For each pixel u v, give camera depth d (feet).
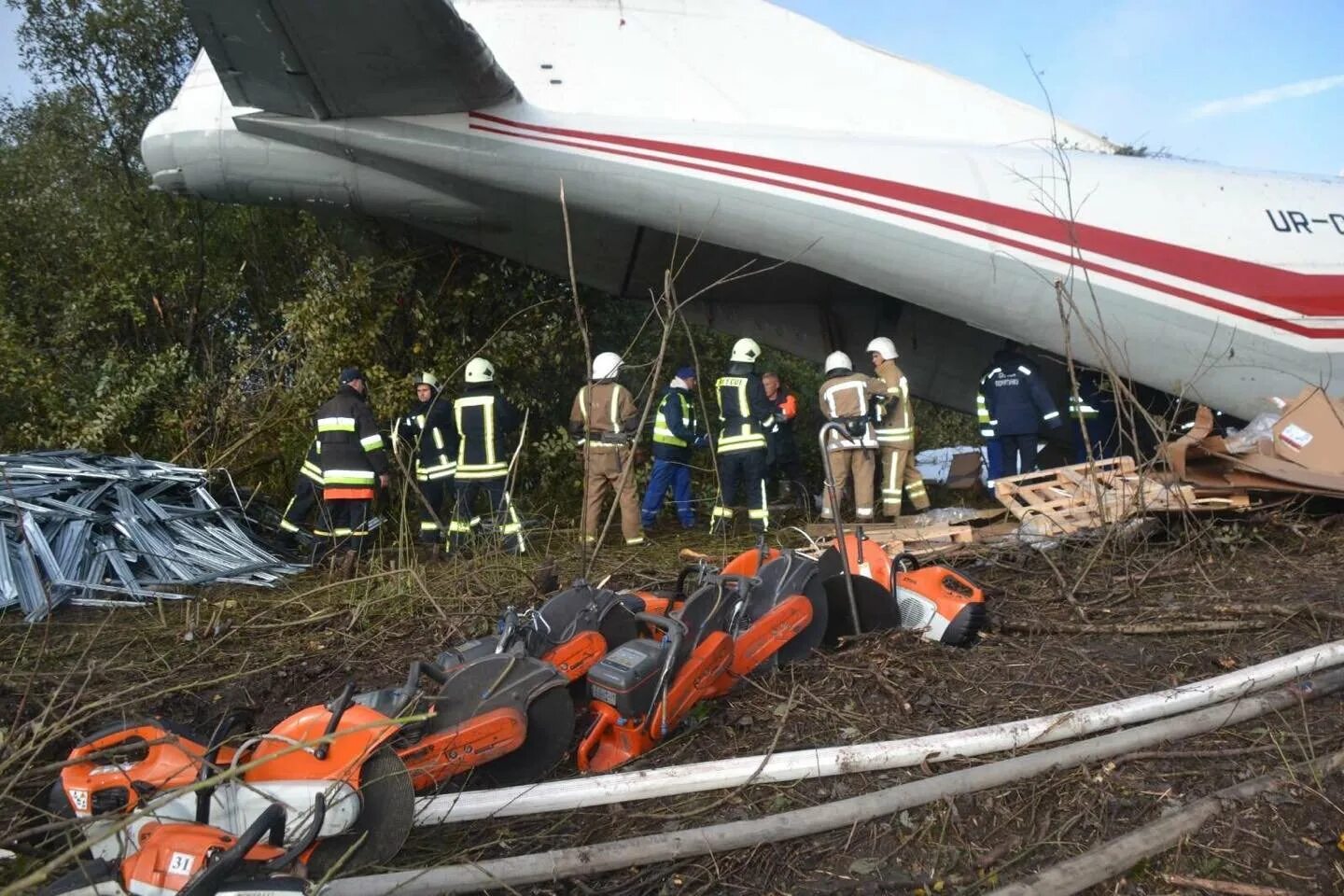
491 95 25.46
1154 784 8.90
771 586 12.48
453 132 26.30
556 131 26.14
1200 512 18.92
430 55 23.02
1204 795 8.66
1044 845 8.10
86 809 7.61
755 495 26.22
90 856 7.57
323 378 30.25
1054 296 25.29
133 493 23.49
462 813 8.71
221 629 17.29
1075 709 10.49
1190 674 11.73
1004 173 25.94
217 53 23.22
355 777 7.73
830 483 13.37
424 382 26.63
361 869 7.83
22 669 15.08
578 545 24.76
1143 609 14.40
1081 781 8.99
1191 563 17.44
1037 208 25.48
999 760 9.54
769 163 25.84
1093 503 20.07
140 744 7.81
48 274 33.94
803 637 12.79
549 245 31.09
